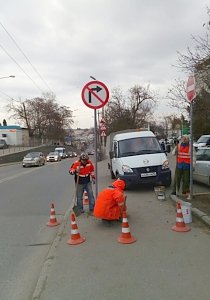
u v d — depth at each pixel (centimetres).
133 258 384
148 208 647
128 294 297
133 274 339
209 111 1163
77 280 335
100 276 341
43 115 6769
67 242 457
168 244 424
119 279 329
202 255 380
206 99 1033
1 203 840
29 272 379
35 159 2548
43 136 6850
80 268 366
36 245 478
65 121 7106
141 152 959
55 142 7031
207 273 331
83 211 643
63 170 1917
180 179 761
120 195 531
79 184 644
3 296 320
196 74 941
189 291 295
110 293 302
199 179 899
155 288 305
